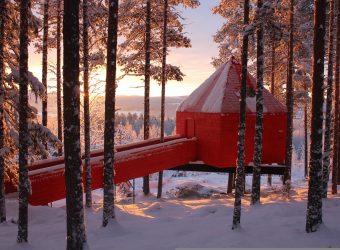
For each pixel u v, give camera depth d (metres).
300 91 32.53
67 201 10.22
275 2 13.92
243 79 12.80
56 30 24.98
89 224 14.94
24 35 11.91
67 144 10.09
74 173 10.13
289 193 20.41
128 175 22.14
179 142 25.91
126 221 15.34
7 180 16.81
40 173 17.75
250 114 26.14
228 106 26.33
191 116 28.14
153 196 26.48
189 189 27.03
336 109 20.97
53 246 12.23
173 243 11.93
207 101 27.50
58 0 22.83
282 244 10.91
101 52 19.30
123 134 53.75
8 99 14.62
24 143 12.16
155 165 23.97
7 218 15.40
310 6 28.78
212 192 29.39
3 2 13.91
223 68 29.09
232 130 26.08
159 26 26.39
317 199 11.74
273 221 14.02
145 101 26.86
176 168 27.66
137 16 26.16
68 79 9.92
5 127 14.84
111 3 13.49
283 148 26.70
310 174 11.81
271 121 26.58
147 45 25.83
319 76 11.38
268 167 26.19
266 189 26.69
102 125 39.06
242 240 11.59
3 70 14.26
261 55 16.16
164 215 16.70
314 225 11.73
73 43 9.86
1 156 14.62
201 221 14.86
